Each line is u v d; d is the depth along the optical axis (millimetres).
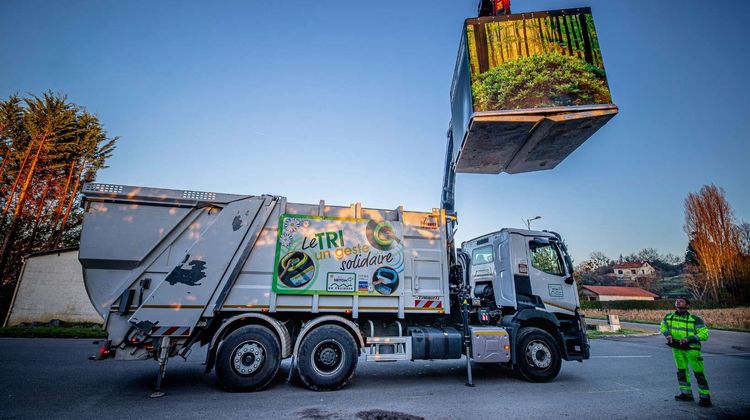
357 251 6227
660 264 96312
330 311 5992
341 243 6191
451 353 6250
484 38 7156
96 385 5680
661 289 74500
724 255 42375
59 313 16219
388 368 7871
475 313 7277
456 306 7070
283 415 4410
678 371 5641
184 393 5359
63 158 23500
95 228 5484
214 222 5863
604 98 6582
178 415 4328
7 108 22828
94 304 5340
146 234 5609
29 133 23078
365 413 4543
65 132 23797
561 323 7238
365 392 5617
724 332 20078
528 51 6988
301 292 5855
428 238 6699
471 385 6188
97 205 5602
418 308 6359
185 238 5762
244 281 5797
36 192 22297
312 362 5633
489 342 6387
